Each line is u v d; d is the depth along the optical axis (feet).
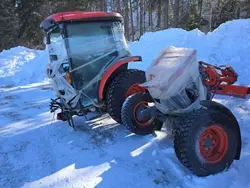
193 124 9.61
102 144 13.15
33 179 10.71
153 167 10.79
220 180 9.61
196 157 9.60
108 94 13.92
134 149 12.36
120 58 14.52
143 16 82.74
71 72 13.32
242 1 73.00
